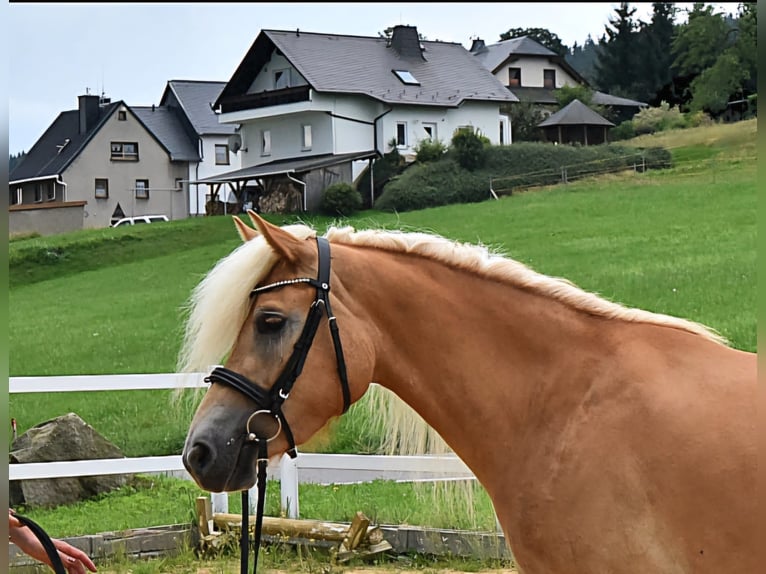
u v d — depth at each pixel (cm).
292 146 4138
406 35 4422
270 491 799
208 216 3731
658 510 267
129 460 678
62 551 347
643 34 5622
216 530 664
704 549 262
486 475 305
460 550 606
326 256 308
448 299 311
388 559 623
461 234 2583
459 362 307
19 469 654
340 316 304
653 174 3189
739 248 2016
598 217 2627
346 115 3997
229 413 293
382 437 346
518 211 2858
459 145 3494
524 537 289
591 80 5825
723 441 266
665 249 2112
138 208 4894
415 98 4081
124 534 640
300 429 298
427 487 421
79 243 3055
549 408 294
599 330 299
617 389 284
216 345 300
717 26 4744
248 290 302
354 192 3356
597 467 276
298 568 610
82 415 1236
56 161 4938
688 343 291
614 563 271
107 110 4947
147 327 1994
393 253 321
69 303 2380
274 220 3281
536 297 308
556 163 3456
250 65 4241
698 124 3778
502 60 5428
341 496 780
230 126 5059
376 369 314
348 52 4269
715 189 2755
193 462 290
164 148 4944
